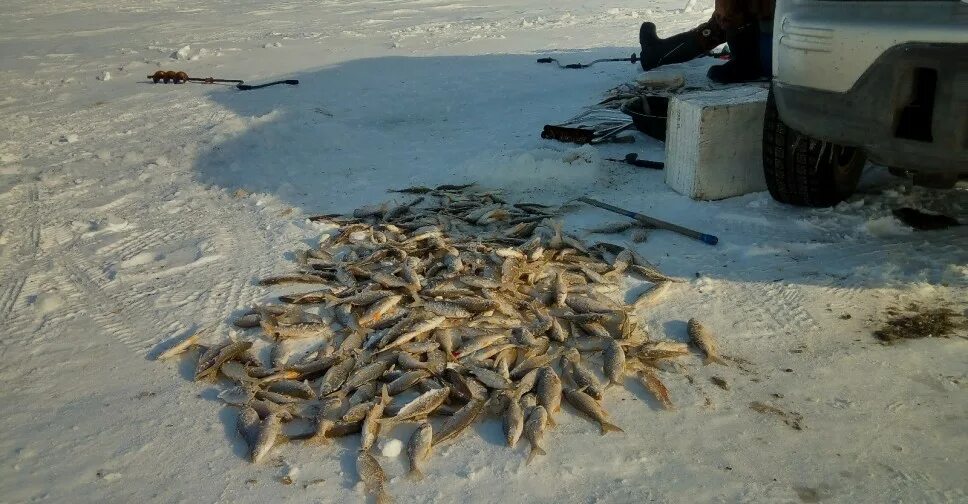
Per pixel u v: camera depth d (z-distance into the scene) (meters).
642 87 9.28
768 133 5.93
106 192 7.57
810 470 3.30
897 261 5.15
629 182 7.08
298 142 8.83
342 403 3.83
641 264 5.24
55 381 4.18
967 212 5.89
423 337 4.34
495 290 4.84
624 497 3.18
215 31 18.25
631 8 19.88
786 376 3.98
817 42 4.74
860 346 4.21
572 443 3.52
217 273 5.50
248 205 6.97
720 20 9.95
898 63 4.40
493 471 3.35
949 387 3.82
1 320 4.89
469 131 9.18
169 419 3.80
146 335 4.66
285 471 3.40
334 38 16.66
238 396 3.93
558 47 14.85
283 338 4.49
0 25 20.03
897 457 3.36
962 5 4.14
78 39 17.66
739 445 3.48
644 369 4.01
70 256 5.98
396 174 7.68
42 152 9.12
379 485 3.26
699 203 6.39
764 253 5.39
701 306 4.74
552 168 7.26
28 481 3.38
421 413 3.66
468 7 21.47
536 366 4.00
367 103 10.68
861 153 5.96
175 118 10.40
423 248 5.55
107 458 3.53
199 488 3.31
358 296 4.78
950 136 4.34
